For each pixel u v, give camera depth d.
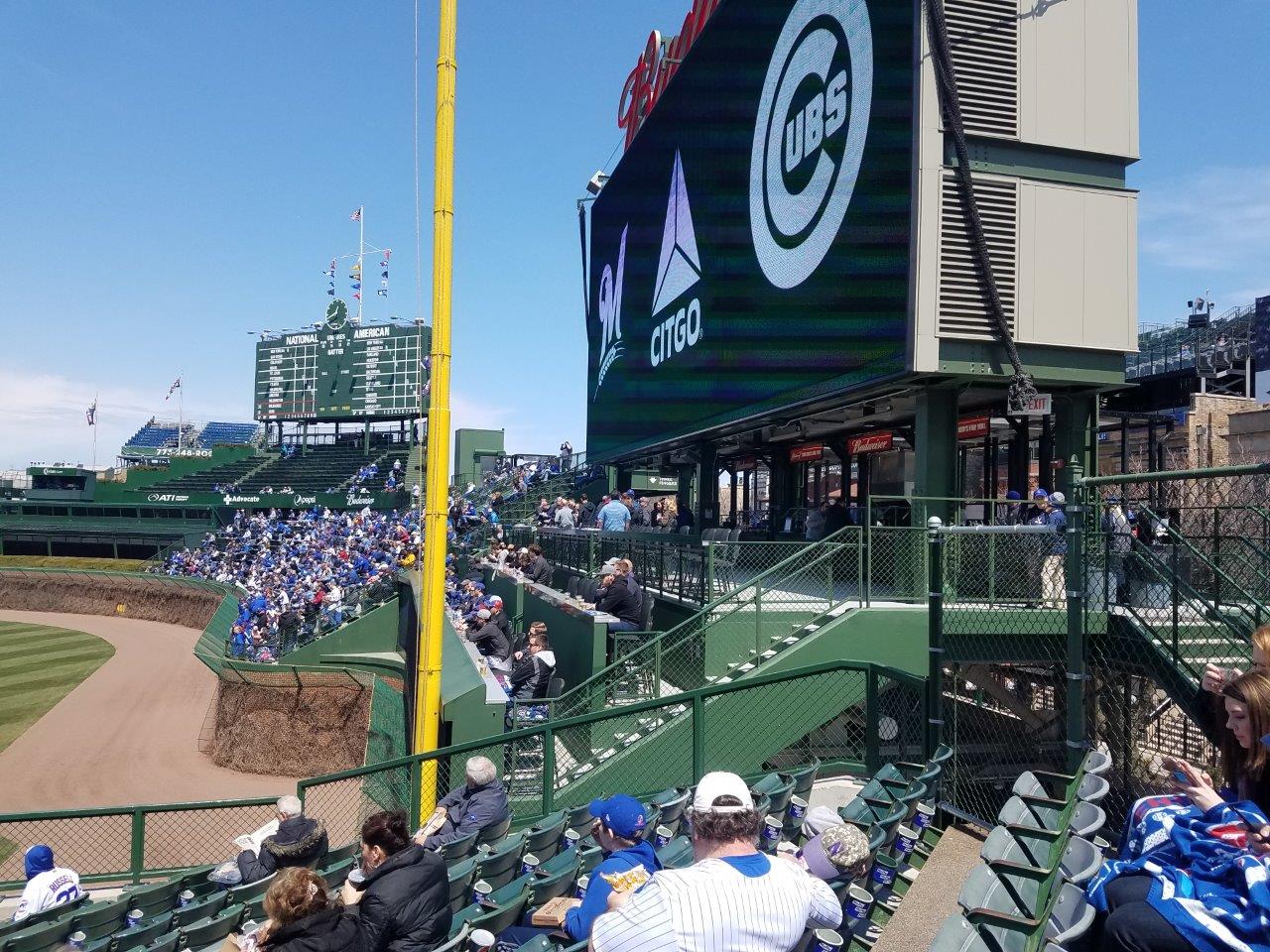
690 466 22.81
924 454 9.90
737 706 8.33
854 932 3.96
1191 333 18.11
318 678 20.22
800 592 10.06
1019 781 4.21
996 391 10.71
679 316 16.22
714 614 9.44
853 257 10.26
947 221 9.18
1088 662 8.31
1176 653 7.32
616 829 3.83
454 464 42.78
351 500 48.19
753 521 22.92
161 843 13.88
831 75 10.88
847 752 9.28
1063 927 2.89
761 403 12.57
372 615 22.89
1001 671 11.10
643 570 13.20
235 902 7.29
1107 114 9.85
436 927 4.14
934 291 9.10
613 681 9.20
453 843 5.87
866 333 9.95
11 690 28.27
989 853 3.31
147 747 21.89
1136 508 9.56
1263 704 2.81
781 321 12.07
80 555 59.50
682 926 2.49
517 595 17.47
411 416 49.88
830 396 10.77
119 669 31.81
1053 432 11.90
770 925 2.53
